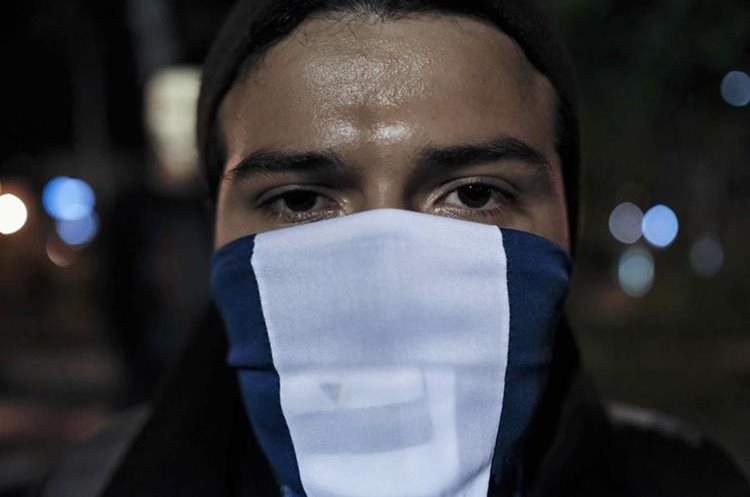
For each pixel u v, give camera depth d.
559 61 1.18
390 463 1.03
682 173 3.36
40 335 12.02
